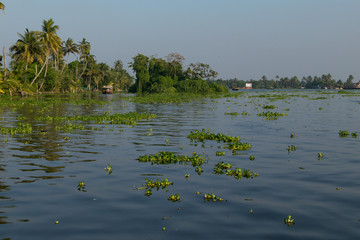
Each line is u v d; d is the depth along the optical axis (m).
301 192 9.18
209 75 124.31
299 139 18.02
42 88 97.62
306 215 7.55
